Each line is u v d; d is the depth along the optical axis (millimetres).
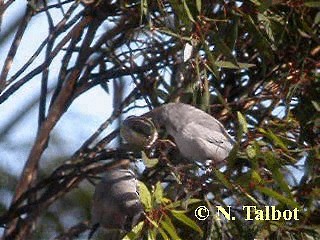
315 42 13133
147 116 12047
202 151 11742
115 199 11680
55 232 15562
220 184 11672
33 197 13695
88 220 14586
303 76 12867
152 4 12719
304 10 12750
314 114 12633
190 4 12242
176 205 11469
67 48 13672
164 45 13969
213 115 13336
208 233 11875
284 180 11633
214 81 13602
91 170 13414
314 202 12523
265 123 12961
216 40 12250
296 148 12586
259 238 12102
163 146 12227
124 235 11703
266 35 12711
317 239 12094
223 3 12391
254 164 11477
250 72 13602
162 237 11820
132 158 13008
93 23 13641
